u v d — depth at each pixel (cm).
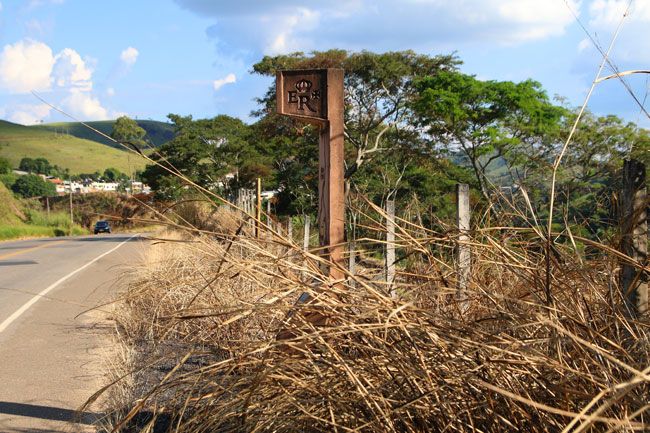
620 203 300
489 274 371
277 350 310
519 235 363
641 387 234
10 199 5959
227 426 308
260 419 295
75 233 6025
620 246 287
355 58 3381
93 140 18738
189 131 3997
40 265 1745
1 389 524
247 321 417
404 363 270
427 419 269
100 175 14525
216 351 340
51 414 454
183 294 593
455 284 346
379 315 280
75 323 810
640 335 260
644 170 279
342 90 496
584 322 255
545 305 280
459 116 2773
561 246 308
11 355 651
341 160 495
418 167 3017
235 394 302
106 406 453
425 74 3472
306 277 357
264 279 363
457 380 261
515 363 249
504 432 254
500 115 2750
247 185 4053
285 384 302
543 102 2720
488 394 252
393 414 272
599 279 313
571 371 233
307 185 3353
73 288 1198
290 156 3878
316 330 291
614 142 1969
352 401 276
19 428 423
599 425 228
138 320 655
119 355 571
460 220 437
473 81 2844
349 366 285
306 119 499
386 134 3416
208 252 338
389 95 3422
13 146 16338
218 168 3984
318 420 286
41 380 551
